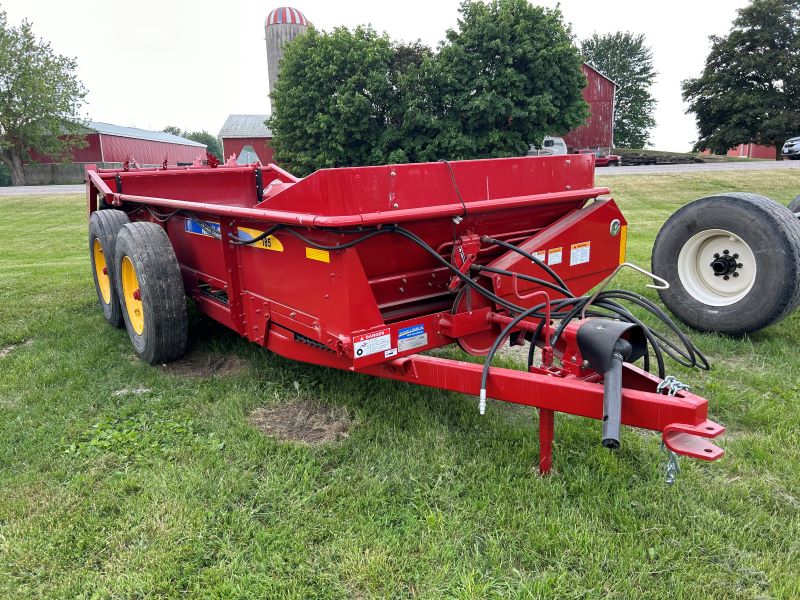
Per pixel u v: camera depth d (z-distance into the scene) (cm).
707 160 3725
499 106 2539
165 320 392
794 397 341
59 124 3841
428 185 274
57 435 317
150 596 204
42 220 1653
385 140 2606
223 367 417
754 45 4219
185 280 452
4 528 240
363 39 2609
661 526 231
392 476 271
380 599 200
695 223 446
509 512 241
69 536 235
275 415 342
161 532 235
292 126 2705
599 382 265
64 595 205
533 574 209
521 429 306
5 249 1115
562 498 252
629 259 741
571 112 2758
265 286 325
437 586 204
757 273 414
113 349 454
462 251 291
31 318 542
